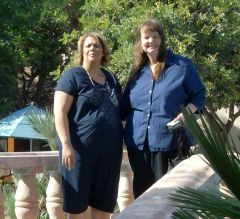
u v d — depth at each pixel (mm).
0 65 21359
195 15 12094
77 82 5328
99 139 5336
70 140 5320
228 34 12156
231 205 2904
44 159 6469
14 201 6789
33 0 20250
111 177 5496
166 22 11781
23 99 23469
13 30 21422
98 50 5414
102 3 12492
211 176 4305
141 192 5656
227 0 12062
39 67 23531
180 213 2947
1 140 19312
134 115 5594
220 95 12055
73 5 21781
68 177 5387
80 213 5434
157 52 5516
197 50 12125
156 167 5520
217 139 2939
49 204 6566
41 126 8523
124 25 11938
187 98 5555
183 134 5328
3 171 6484
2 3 19812
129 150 5684
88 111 5336
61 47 23219
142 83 5570
